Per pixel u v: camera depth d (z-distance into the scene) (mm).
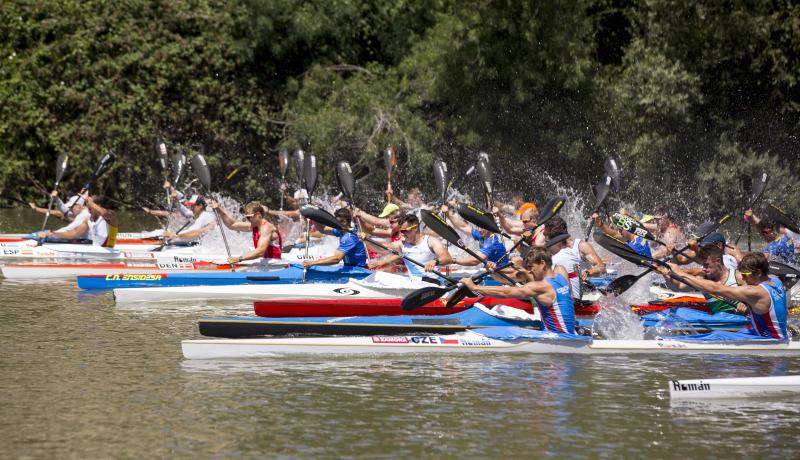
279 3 67500
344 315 26781
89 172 67625
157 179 69250
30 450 16281
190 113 68938
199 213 43031
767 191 59469
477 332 23781
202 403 19016
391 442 16828
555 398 19578
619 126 60562
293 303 26438
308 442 16797
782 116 62812
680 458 16219
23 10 68812
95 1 69125
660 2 58281
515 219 41781
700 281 23922
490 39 59531
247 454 16172
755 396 20016
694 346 23547
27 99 67875
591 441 16984
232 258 32875
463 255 40312
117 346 24031
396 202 46438
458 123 62781
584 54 59188
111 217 40750
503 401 19312
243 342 22875
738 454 16438
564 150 60750
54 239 41938
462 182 62938
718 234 25797
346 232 32156
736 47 59906
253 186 70375
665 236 37562
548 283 23453
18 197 70812
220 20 69125
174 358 22797
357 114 64812
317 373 21469
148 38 68062
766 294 23234
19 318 27984
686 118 58625
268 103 71438
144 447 16469
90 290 33781
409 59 65375
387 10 70688
